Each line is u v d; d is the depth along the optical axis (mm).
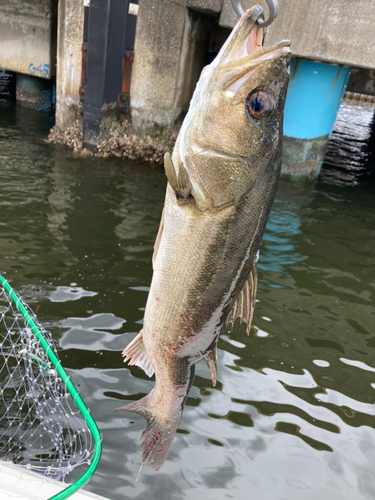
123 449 2805
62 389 3180
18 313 3889
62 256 5008
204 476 2697
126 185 7586
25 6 10906
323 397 3451
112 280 4652
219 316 1622
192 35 8906
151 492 2555
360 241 6605
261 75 1463
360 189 9281
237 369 3662
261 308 4535
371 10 6926
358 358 3941
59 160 8445
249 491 2641
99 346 3666
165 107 8852
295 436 3068
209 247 1524
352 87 16344
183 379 1721
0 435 2746
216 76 1502
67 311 4043
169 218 1563
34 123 11008
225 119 1479
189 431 3018
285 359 3836
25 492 1659
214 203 1499
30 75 12297
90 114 8719
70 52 8727
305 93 8562
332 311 4637
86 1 8148
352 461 2916
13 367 3289
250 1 7473
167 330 1629
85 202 6621
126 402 3162
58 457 2643
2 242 5109
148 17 8195
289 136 9008
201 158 1494
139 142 9070
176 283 1570
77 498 1693
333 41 7277
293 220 7102
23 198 6438
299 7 7219
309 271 5457
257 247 1604
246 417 3186
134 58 8516
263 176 1528
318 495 2660
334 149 13211
